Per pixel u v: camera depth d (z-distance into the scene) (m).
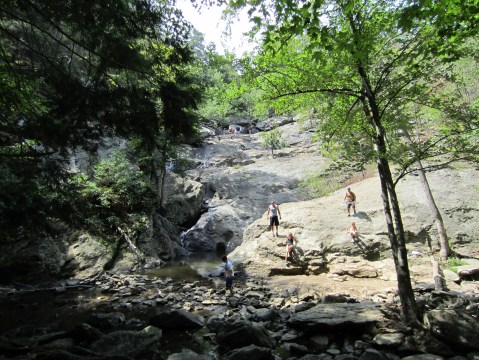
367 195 18.09
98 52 6.52
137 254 16.84
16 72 6.92
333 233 15.89
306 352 7.11
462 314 7.11
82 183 17.08
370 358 6.41
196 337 8.02
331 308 8.72
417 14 4.65
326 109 9.23
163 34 6.75
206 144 33.50
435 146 7.91
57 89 6.48
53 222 13.30
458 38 5.45
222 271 15.49
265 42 5.42
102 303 11.09
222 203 24.75
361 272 13.73
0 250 13.84
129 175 19.45
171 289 12.61
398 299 10.03
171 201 22.98
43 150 8.20
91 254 15.85
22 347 6.92
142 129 7.08
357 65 7.56
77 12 5.87
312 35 5.12
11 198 8.68
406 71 6.94
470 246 13.98
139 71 6.58
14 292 12.45
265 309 9.53
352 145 8.03
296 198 23.05
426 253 13.98
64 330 8.65
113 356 5.99
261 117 41.53
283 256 15.52
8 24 6.89
